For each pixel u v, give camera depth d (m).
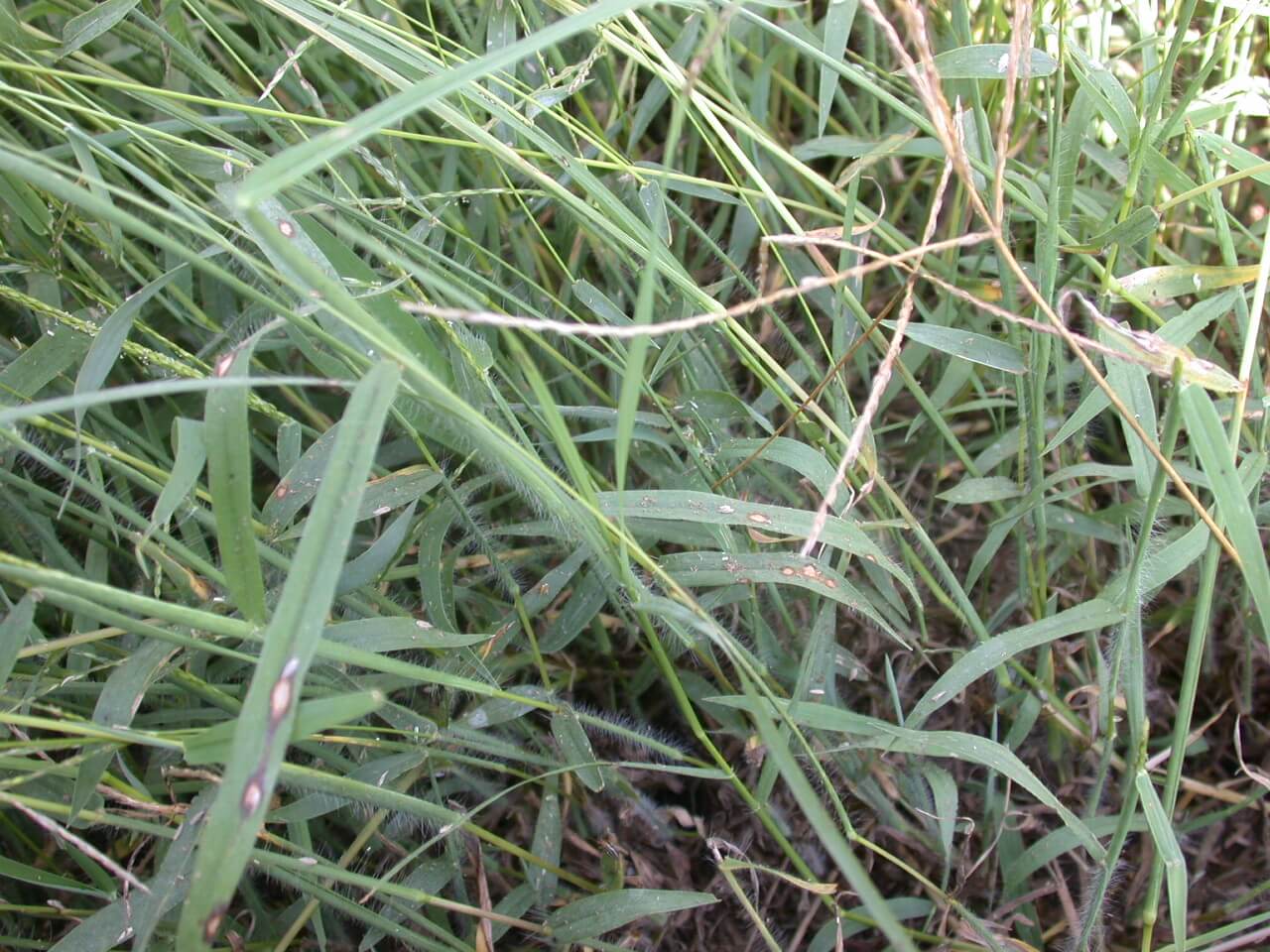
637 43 0.40
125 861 0.45
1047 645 0.45
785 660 0.47
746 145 0.51
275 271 0.31
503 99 0.45
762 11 0.54
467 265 0.48
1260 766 0.51
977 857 0.48
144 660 0.32
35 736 0.40
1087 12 0.50
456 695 0.46
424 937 0.40
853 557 0.50
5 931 0.45
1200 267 0.36
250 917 0.47
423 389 0.29
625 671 0.53
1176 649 0.53
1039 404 0.42
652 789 0.53
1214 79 0.53
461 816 0.37
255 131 0.47
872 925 0.43
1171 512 0.43
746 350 0.42
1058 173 0.40
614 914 0.39
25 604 0.30
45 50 0.41
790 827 0.49
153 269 0.44
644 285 0.27
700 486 0.45
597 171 0.53
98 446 0.35
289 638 0.23
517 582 0.50
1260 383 0.43
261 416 0.52
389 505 0.38
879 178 0.59
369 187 0.48
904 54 0.30
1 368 0.42
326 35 0.37
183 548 0.34
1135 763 0.36
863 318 0.41
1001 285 0.47
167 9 0.44
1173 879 0.33
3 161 0.24
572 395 0.51
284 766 0.31
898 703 0.41
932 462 0.55
